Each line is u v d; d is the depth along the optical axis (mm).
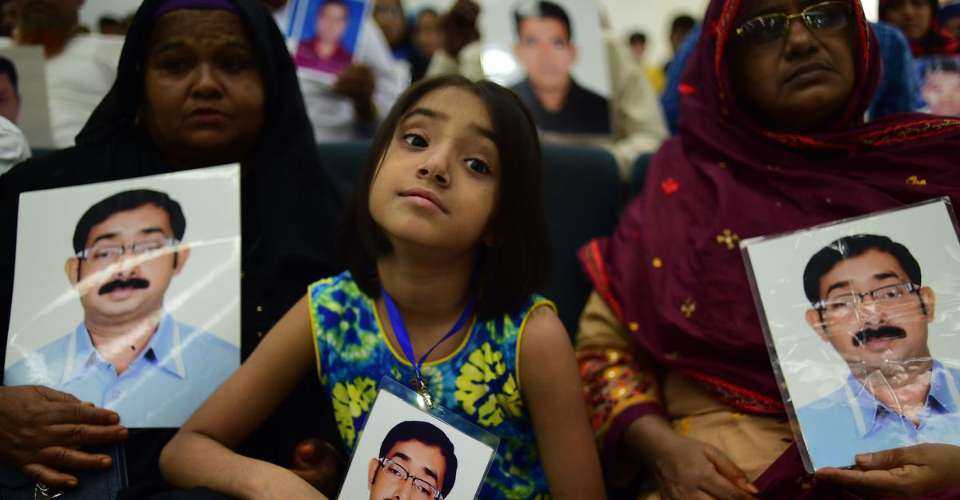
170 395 1116
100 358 1126
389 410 1006
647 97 2371
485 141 1023
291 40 2299
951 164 1264
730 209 1294
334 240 1322
